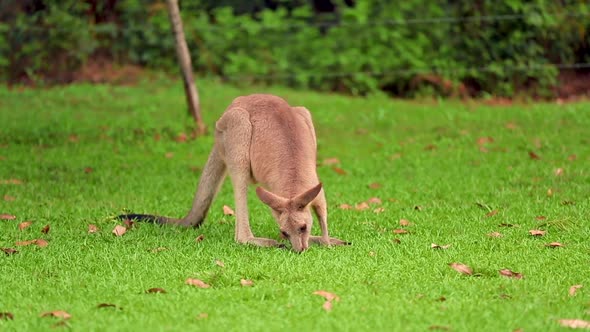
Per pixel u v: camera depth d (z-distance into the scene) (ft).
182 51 58.08
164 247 33.32
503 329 23.97
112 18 77.25
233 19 76.84
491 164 50.08
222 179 36.47
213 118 62.75
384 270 29.71
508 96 71.61
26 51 74.90
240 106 35.17
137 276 29.48
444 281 28.43
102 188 45.50
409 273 29.45
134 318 25.22
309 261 30.83
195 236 35.40
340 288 27.86
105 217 38.78
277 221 32.60
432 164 50.88
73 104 66.90
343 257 31.24
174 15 57.77
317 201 33.60
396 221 37.83
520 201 40.78
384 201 42.29
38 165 50.52
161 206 41.68
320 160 53.01
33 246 33.78
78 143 56.24
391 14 73.82
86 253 32.68
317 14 82.23
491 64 71.77
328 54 74.33
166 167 50.72
